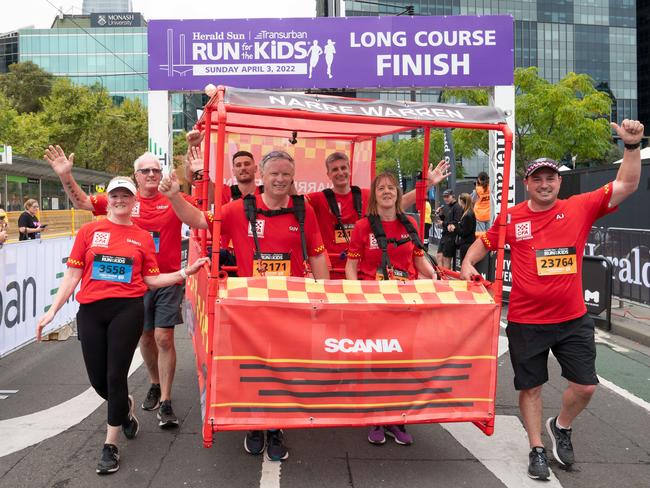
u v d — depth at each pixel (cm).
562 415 357
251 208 348
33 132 3944
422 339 324
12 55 8275
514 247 352
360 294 321
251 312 305
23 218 1426
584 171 1398
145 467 350
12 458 363
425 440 398
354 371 317
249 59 919
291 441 394
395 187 385
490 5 8025
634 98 8875
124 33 7969
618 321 747
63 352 641
